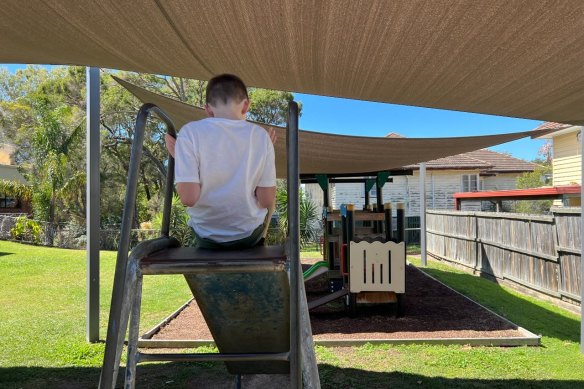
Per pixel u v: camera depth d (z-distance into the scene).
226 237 1.95
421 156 7.93
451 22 2.39
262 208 2.01
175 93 23.89
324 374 4.48
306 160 7.93
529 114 4.42
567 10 2.16
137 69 4.23
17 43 3.36
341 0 2.24
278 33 2.79
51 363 4.79
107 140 24.19
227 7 2.46
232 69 3.81
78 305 7.51
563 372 4.52
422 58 2.99
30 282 9.66
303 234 17.83
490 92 3.68
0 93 36.31
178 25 2.79
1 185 23.22
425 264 12.41
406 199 21.27
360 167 8.91
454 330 5.95
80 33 3.05
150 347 5.31
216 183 1.89
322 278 8.53
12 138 28.89
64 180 20.30
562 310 7.16
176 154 1.89
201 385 4.27
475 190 21.45
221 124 1.92
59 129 20.77
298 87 4.29
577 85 3.37
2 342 5.46
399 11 2.31
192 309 7.23
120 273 1.59
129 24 2.83
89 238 5.57
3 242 19.16
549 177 24.52
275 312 2.02
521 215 8.67
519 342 5.42
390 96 4.14
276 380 4.38
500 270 9.64
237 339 2.26
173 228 15.87
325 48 2.99
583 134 5.12
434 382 4.27
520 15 2.25
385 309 7.26
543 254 7.86
